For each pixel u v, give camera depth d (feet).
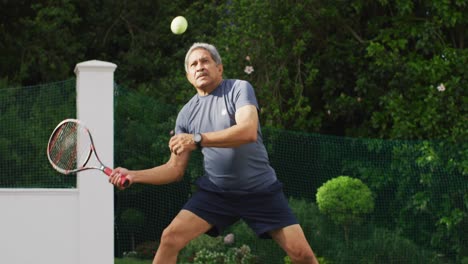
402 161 31.22
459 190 30.91
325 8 35.60
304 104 36.22
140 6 43.75
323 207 29.14
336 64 36.24
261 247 30.14
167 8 43.04
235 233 30.66
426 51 35.04
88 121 25.45
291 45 35.83
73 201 25.58
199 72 15.57
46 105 30.68
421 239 31.17
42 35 40.01
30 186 30.45
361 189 29.25
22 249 25.35
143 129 31.27
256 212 15.74
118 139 30.86
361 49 35.94
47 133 30.53
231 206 15.80
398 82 34.47
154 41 42.83
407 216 31.35
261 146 15.78
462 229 30.81
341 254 29.07
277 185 15.84
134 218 31.12
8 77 39.88
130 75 42.57
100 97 25.54
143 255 30.78
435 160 30.42
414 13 36.78
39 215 25.44
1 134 30.42
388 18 36.76
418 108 34.09
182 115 16.16
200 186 15.96
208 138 14.28
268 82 34.78
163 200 31.35
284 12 35.24
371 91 35.73
